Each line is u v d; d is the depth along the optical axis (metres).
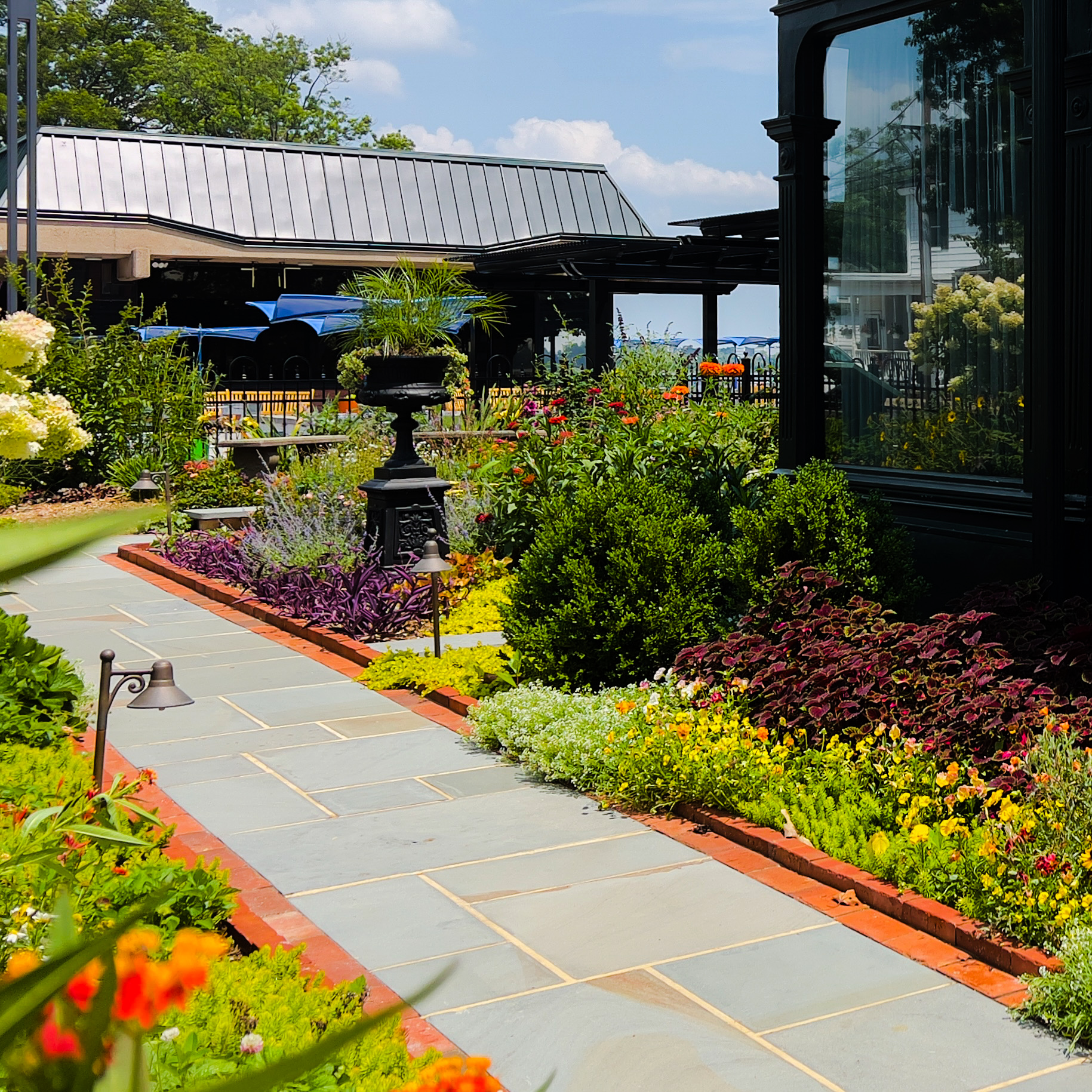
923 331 8.00
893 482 8.05
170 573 11.78
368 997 3.77
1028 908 3.95
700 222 18.61
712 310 24.27
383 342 10.80
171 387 16.98
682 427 11.29
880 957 4.06
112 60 58.44
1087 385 6.72
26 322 2.89
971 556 7.50
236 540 11.98
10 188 20.00
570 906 4.51
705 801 5.40
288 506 11.91
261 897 4.58
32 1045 0.98
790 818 5.10
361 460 13.95
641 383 14.73
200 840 5.18
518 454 10.93
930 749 5.14
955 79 7.64
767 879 4.71
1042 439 6.58
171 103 56.47
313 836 5.26
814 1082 3.31
